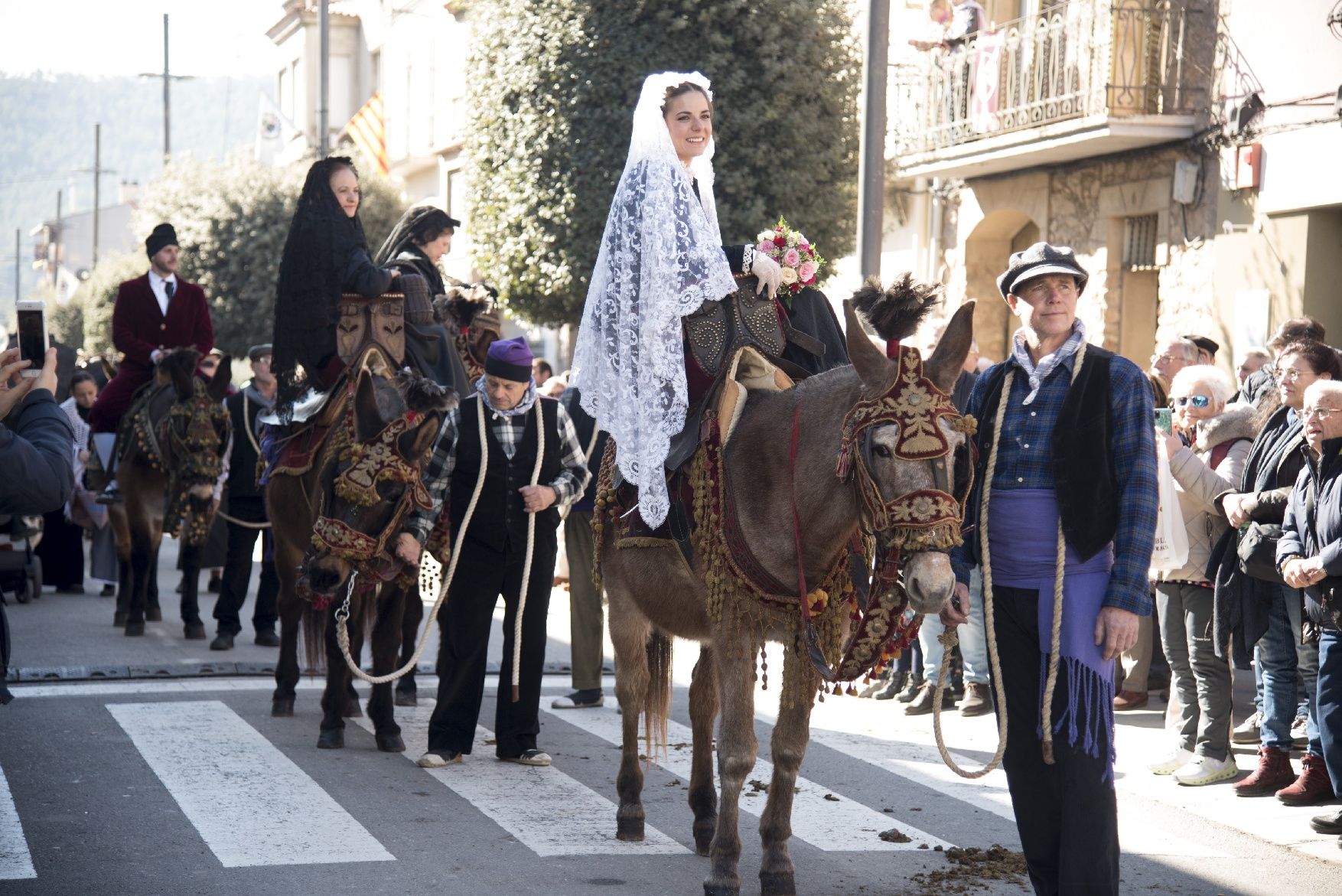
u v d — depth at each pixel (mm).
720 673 5035
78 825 5992
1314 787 6734
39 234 104562
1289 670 6930
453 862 5629
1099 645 4594
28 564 6609
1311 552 6336
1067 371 4730
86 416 14719
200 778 6805
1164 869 5781
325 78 24328
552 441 7316
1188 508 7246
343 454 6867
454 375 8297
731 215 15891
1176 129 13961
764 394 5129
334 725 7555
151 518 11234
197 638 11188
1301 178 12531
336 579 6703
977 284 17719
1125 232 15328
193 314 12969
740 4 15812
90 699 8648
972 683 8766
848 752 7711
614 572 5918
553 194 16625
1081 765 4582
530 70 16594
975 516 4770
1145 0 14094
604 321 5531
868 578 4898
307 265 7875
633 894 5301
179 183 29188
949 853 5832
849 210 16641
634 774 6039
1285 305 12766
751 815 6414
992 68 16062
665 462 5250
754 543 4902
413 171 33438
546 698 9117
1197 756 7223
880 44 10883
